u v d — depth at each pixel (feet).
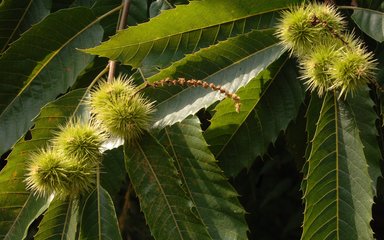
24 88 2.38
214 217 2.15
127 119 2.07
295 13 2.16
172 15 2.22
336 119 2.14
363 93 2.17
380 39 2.27
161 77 2.15
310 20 2.13
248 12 2.28
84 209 2.10
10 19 2.56
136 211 3.25
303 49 2.16
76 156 2.06
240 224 2.14
